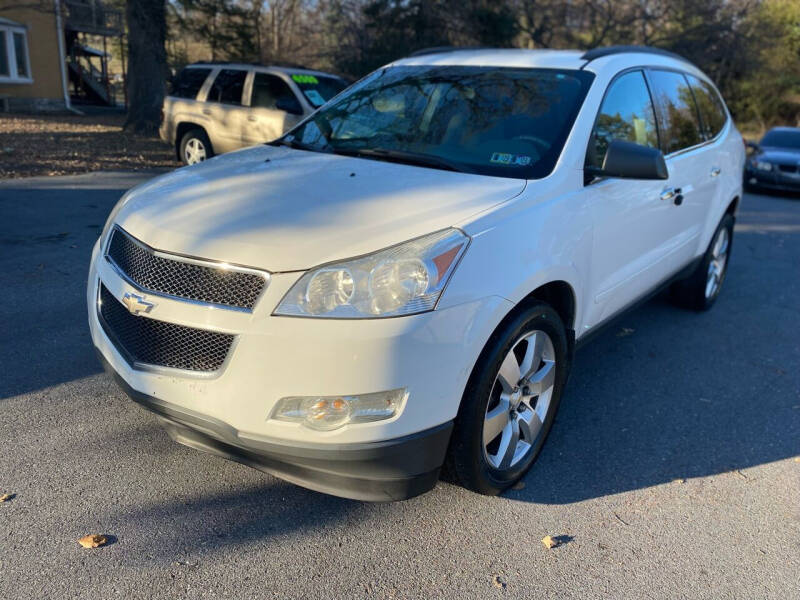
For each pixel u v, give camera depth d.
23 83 23.25
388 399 2.47
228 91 11.06
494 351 2.75
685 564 2.77
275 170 3.35
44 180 9.64
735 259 8.24
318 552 2.69
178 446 3.33
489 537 2.85
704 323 5.72
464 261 2.60
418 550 2.74
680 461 3.54
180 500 2.94
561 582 2.62
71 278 5.52
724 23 22.55
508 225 2.84
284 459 2.55
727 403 4.23
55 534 2.67
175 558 2.60
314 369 2.40
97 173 10.64
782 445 3.76
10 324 4.54
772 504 3.22
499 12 20.11
